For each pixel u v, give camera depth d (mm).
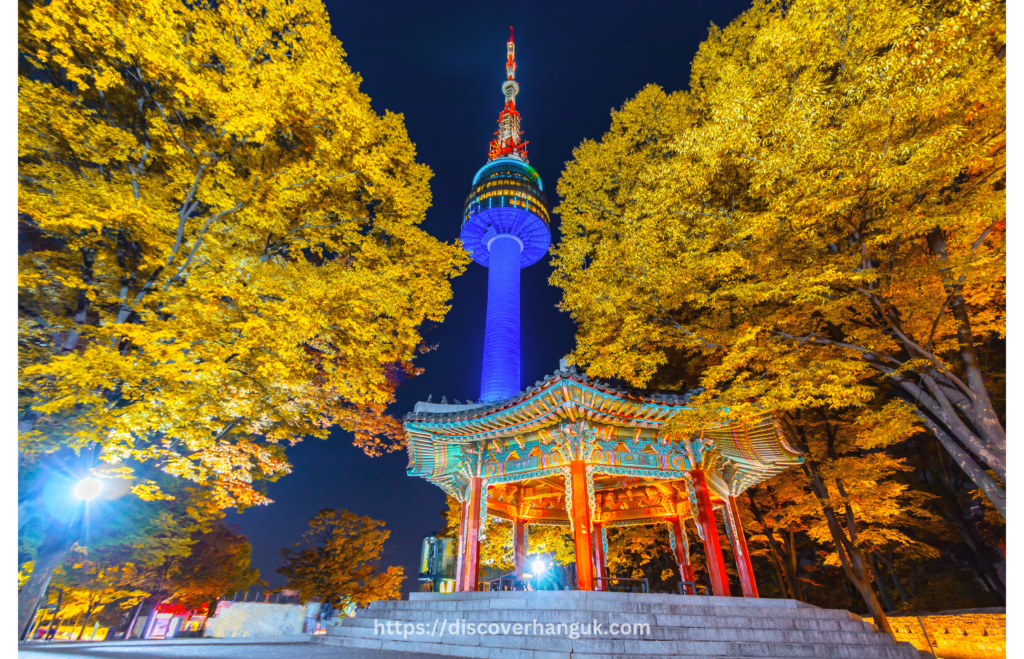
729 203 14641
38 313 11805
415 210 17922
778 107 12234
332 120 13758
